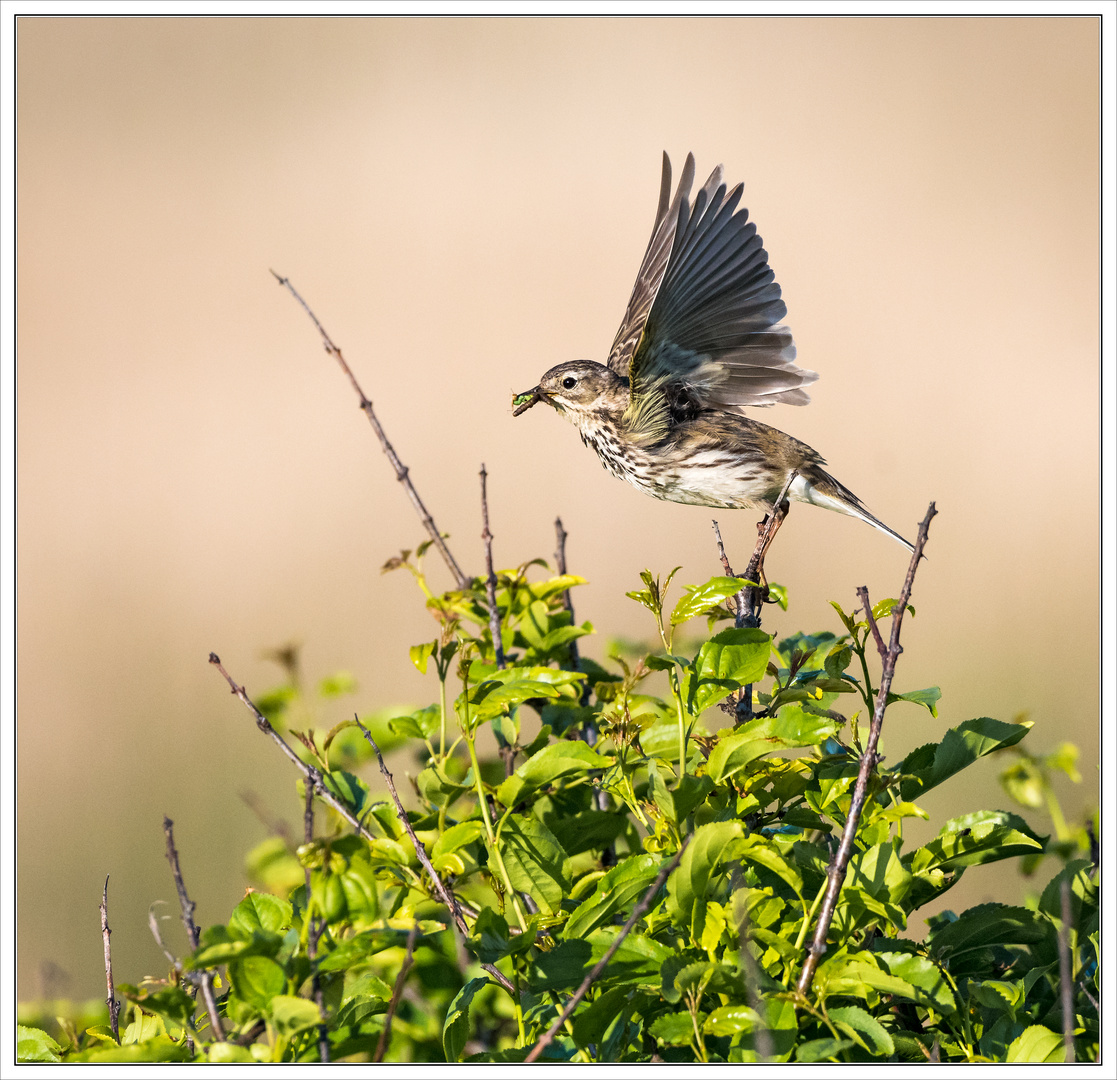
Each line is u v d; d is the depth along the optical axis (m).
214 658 5.93
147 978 5.88
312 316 8.18
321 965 5.00
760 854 5.18
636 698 6.55
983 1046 5.25
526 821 6.08
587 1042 5.23
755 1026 4.77
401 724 6.91
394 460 8.20
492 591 7.55
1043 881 8.84
